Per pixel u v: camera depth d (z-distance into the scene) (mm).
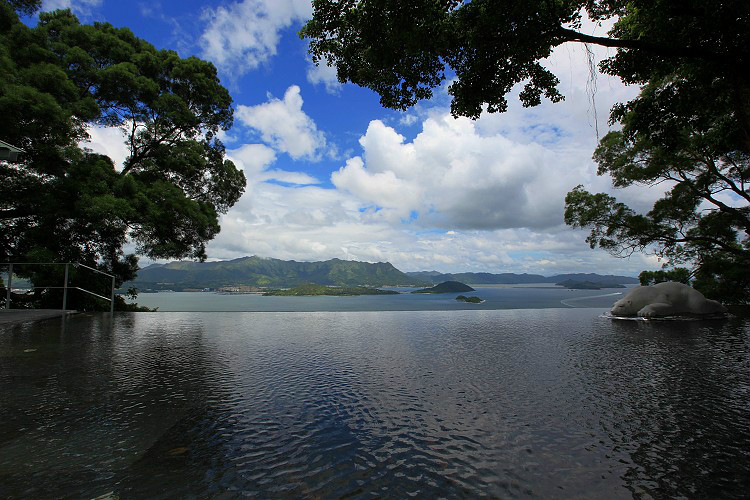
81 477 1784
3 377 3645
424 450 2146
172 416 2654
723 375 3941
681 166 15070
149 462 1954
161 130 15234
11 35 11898
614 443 2258
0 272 10594
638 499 1660
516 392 3314
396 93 6730
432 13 5086
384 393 3271
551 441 2283
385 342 6000
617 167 16625
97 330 6855
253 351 5133
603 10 5949
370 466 1946
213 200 17875
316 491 1697
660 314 9781
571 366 4359
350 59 6430
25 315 8633
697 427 2516
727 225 15664
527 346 5676
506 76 6047
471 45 5621
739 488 1754
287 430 2426
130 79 13734
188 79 16438
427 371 4074
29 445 2135
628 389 3408
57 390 3232
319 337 6438
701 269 16547
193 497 1634
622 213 16859
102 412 2707
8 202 12000
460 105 6750
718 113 7016
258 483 1759
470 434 2385
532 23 5078
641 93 12594
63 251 12031
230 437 2303
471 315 10508
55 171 11812
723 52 5309
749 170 14219
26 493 1630
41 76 11062
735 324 8828
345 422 2580
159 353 4902
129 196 12422
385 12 5227
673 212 16156
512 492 1701
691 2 4918
